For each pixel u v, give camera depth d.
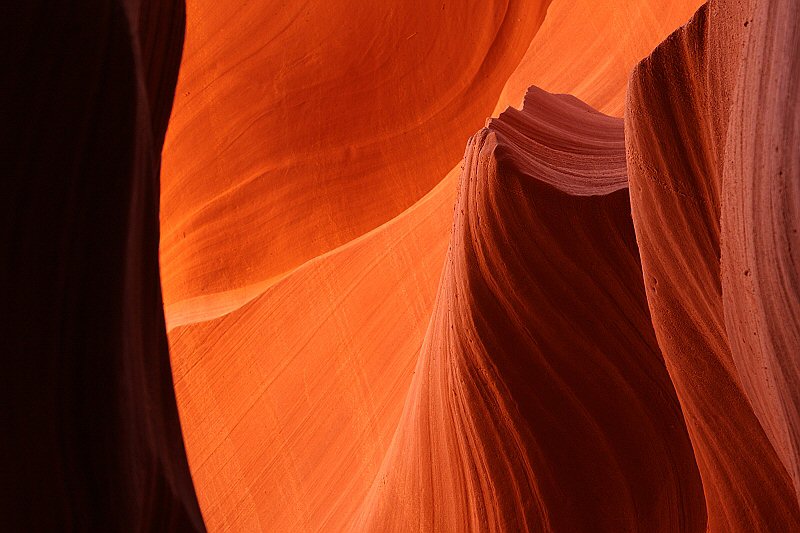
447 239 7.48
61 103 0.98
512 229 3.68
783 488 2.60
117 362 1.06
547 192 3.62
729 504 2.85
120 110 1.02
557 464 3.72
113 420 1.06
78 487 1.06
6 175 0.96
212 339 8.58
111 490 1.07
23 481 1.01
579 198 3.62
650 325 3.67
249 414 8.05
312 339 7.93
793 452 1.93
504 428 3.80
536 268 3.68
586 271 3.65
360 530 5.27
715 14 2.41
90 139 1.01
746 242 2.04
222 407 8.26
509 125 4.64
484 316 3.79
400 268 7.69
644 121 2.71
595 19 9.21
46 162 0.98
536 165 3.89
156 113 1.26
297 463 7.43
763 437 2.59
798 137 1.69
